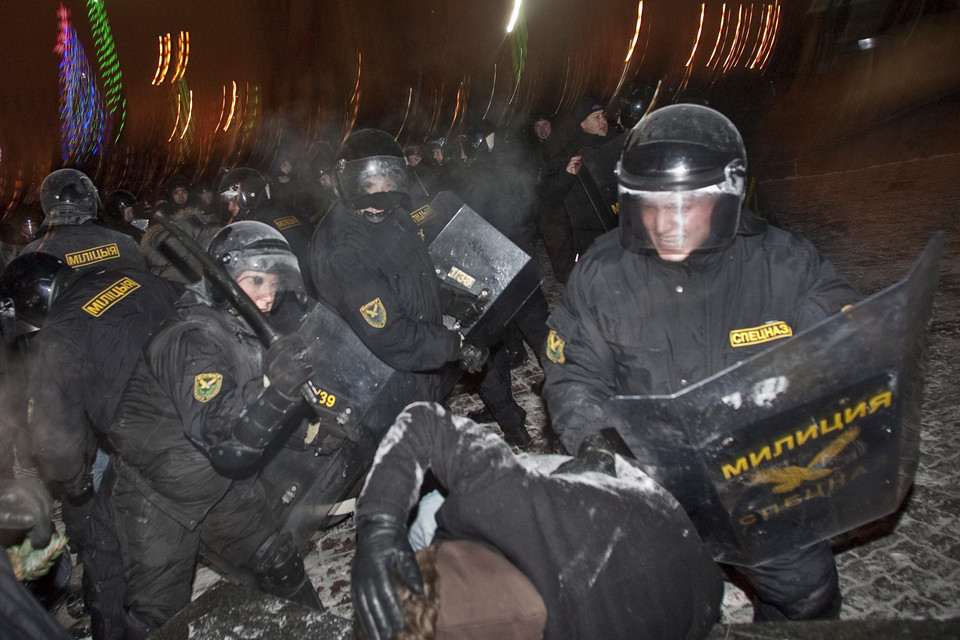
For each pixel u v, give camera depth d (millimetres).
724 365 1916
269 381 2240
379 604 1236
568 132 4547
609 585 1356
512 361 5797
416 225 3576
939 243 1519
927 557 2990
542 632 1300
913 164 10742
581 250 4695
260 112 20219
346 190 2992
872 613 2777
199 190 6910
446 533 1452
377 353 2994
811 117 11531
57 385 2742
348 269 2943
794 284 1890
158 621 2525
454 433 1463
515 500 1354
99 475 3846
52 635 1653
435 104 18344
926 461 3598
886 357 1548
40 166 19984
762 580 2068
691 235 1807
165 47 22781
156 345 2340
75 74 21188
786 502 1668
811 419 1572
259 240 2371
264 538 2746
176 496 2447
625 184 1833
